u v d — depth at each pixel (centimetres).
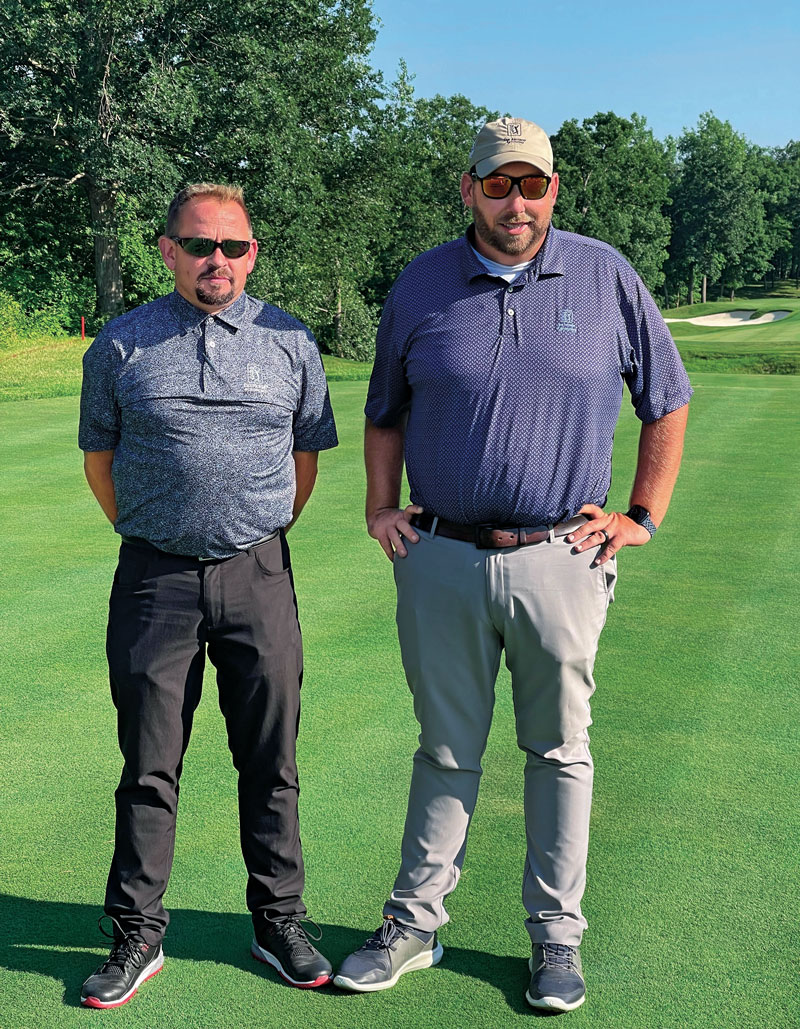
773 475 891
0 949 248
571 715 247
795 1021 219
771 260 10875
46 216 3028
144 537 243
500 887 274
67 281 2902
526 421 238
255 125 2606
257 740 250
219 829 306
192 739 373
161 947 249
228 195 237
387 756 353
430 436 245
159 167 2469
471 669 250
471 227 247
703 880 273
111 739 369
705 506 773
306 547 654
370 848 294
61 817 312
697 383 1777
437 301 246
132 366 239
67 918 261
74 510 763
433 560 247
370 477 274
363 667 441
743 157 9375
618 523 246
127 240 2806
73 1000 230
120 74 2533
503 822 308
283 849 248
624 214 6031
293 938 242
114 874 243
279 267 2883
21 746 362
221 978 240
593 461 244
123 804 243
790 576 589
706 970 236
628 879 274
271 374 245
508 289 241
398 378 259
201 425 237
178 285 241
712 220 9000
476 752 254
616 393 249
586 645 246
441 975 240
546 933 239
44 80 2562
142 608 244
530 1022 221
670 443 259
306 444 263
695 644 472
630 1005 225
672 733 371
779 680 425
